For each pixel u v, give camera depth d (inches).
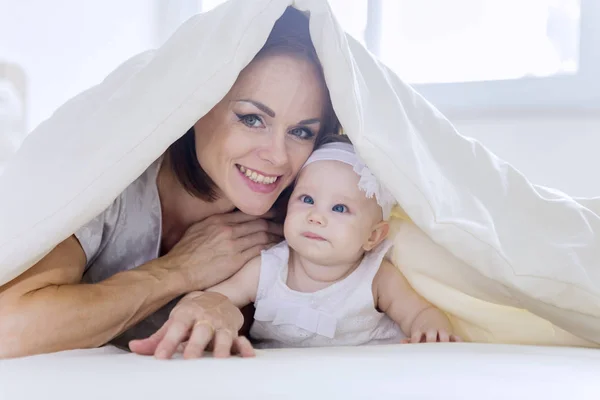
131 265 44.0
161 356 31.1
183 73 34.8
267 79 39.4
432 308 43.3
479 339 43.4
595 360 32.8
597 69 69.7
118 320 37.3
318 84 40.6
